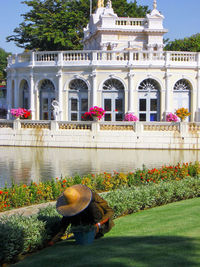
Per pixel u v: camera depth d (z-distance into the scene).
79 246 6.88
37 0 58.44
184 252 5.86
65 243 7.38
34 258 6.45
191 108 37.25
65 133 30.38
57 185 12.91
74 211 6.91
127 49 38.16
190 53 36.69
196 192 12.47
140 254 5.87
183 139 29.77
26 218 7.80
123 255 5.88
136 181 14.62
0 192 11.28
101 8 49.00
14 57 41.16
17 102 39.97
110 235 7.57
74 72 36.50
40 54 37.78
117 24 43.78
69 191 7.01
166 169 15.65
